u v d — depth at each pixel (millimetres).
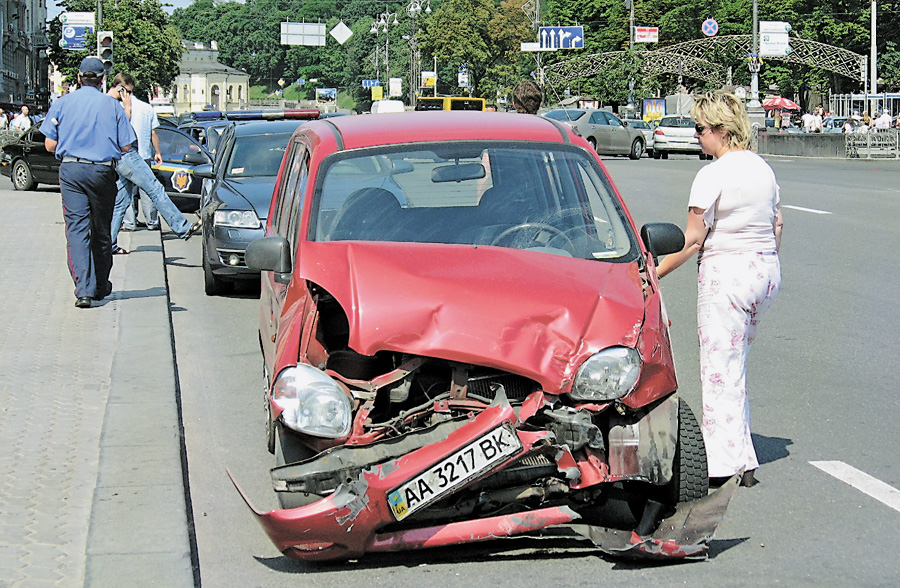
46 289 10641
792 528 4977
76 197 9562
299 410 4285
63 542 4641
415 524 4434
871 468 5848
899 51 79000
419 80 110188
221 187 11844
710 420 5410
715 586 4328
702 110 5449
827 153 41125
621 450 4445
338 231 5371
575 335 4449
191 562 4457
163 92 78000
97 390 7098
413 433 4250
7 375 7402
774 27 62344
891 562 4574
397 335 4398
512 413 4234
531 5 101000
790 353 8656
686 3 84500
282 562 4652
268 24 196250
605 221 5512
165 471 5523
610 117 41156
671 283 12016
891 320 9883
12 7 94125
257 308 10875
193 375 8148
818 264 13094
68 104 9531
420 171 5684
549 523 4387
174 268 13602
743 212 5316
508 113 6547
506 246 5309
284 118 14180
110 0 73250
